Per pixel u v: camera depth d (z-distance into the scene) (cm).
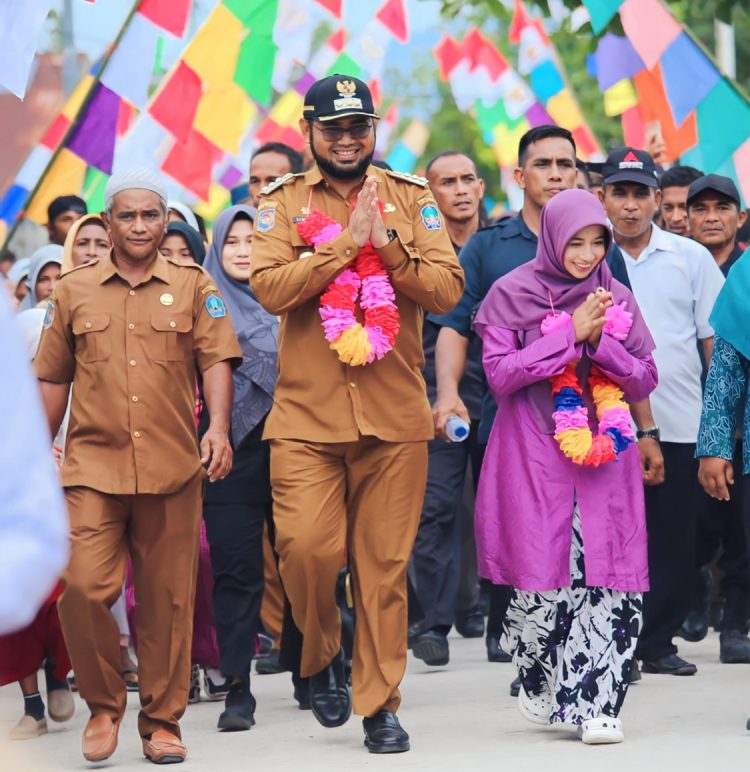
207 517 1742
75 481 1477
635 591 1520
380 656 1499
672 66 2534
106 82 2323
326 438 1492
